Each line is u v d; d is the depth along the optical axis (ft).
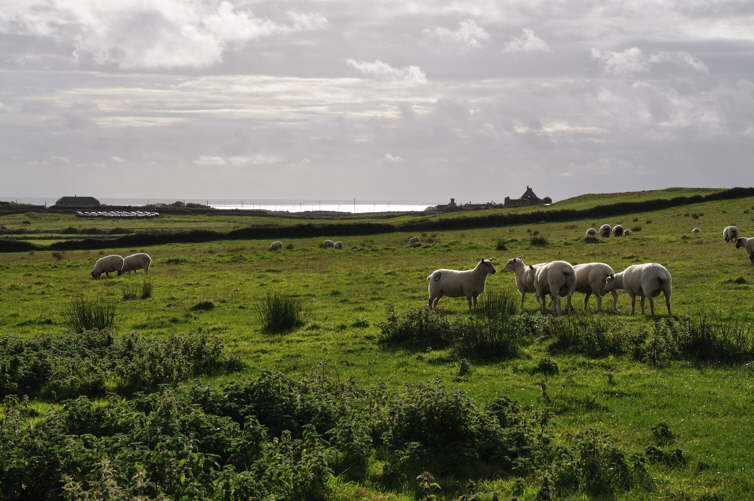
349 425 33.71
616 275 73.72
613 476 30.17
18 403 41.06
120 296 102.37
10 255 202.28
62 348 52.44
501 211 341.21
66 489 25.34
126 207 538.47
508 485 29.71
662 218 235.61
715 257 122.42
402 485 30.27
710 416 38.86
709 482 29.91
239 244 222.07
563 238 191.72
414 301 88.33
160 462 27.76
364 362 54.85
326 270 134.51
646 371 48.91
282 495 27.61
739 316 66.95
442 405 34.42
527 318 63.41
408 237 227.81
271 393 36.81
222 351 57.26
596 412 40.01
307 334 67.82
